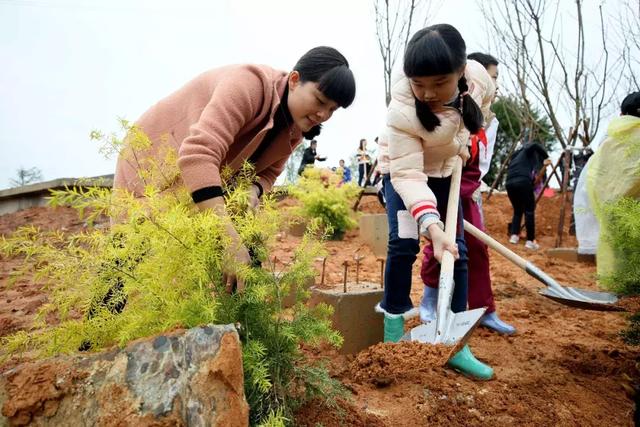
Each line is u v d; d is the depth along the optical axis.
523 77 11.08
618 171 3.62
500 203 11.23
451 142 2.74
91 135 1.56
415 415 2.07
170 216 1.43
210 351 1.28
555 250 7.17
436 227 2.54
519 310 4.16
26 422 1.26
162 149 1.93
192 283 1.48
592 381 2.62
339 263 5.89
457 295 2.76
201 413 1.22
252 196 2.09
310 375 1.73
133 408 1.24
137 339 1.37
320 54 2.06
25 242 1.42
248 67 2.09
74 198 1.43
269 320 1.65
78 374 1.30
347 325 2.88
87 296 1.47
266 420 1.44
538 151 8.05
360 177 13.85
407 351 2.18
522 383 2.49
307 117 2.13
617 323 3.74
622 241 2.80
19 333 1.47
